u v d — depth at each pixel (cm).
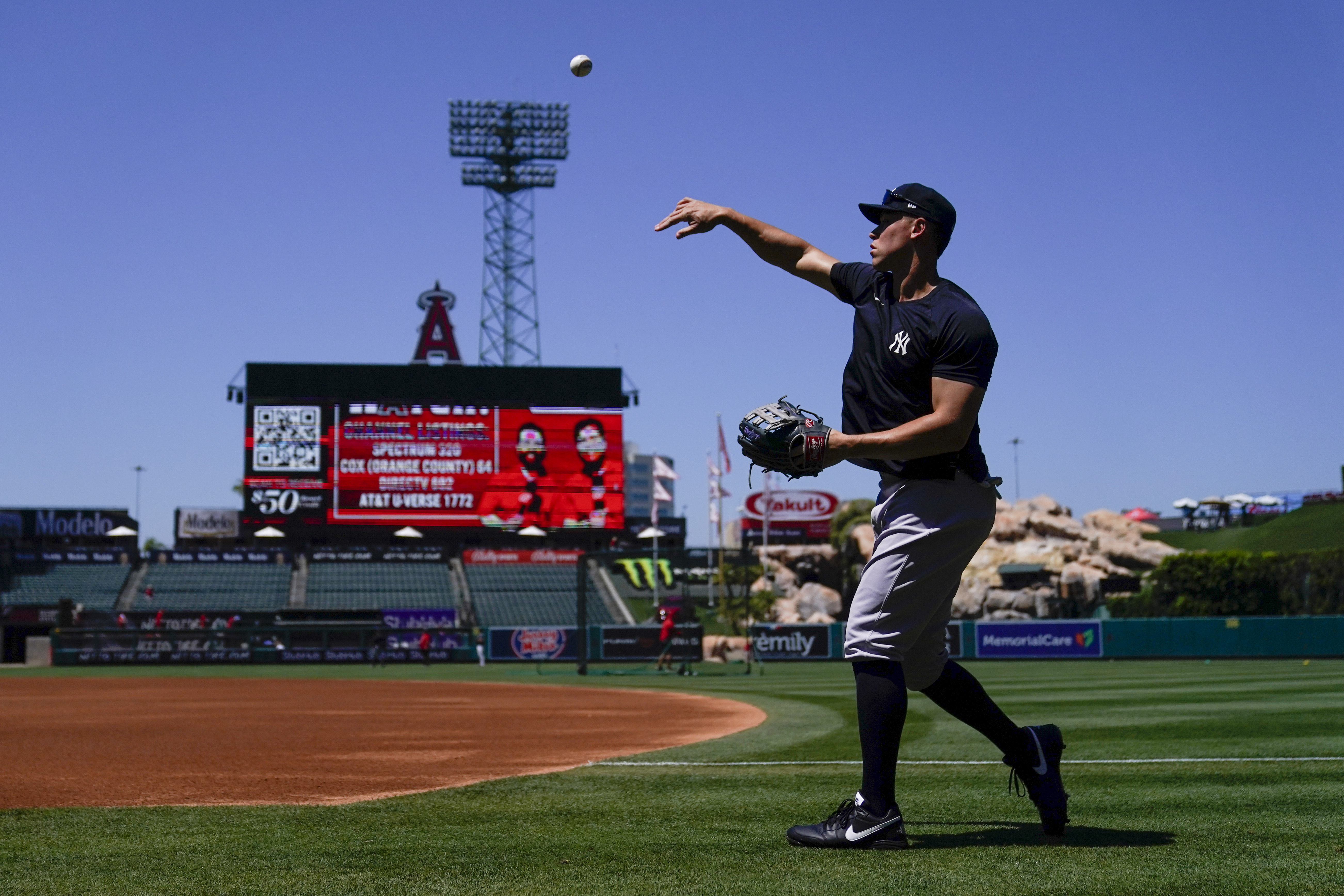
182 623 4116
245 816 454
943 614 393
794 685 2125
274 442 4547
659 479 4478
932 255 388
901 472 381
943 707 406
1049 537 5197
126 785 626
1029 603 4831
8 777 680
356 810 473
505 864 338
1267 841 372
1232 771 583
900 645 375
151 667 3653
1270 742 771
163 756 830
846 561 5591
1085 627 3591
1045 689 1734
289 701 1731
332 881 313
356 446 4594
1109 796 493
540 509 4662
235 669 3528
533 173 5506
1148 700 1359
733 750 789
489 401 4678
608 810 468
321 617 4122
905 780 571
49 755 840
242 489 6091
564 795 526
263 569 4962
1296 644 3450
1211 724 959
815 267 435
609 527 4691
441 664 3809
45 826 426
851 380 399
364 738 993
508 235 5216
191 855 357
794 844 372
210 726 1180
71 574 4847
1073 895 287
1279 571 4528
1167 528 7419
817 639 3650
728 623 4694
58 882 314
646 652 3612
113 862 345
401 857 351
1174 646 3531
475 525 4622
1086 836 387
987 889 296
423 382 4647
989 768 626
